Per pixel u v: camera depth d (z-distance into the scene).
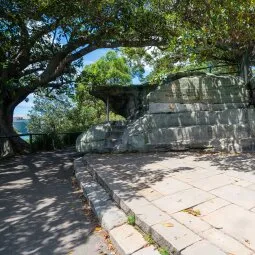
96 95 11.05
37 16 10.06
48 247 3.82
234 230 3.30
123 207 4.35
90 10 9.41
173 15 8.27
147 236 3.53
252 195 4.33
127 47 12.76
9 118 13.16
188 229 3.38
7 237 4.16
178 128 8.66
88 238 3.99
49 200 5.66
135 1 9.68
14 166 9.41
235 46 8.48
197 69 10.70
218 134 8.62
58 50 12.99
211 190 4.66
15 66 12.79
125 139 8.60
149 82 9.72
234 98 8.98
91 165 7.00
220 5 6.95
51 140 14.29
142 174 5.92
